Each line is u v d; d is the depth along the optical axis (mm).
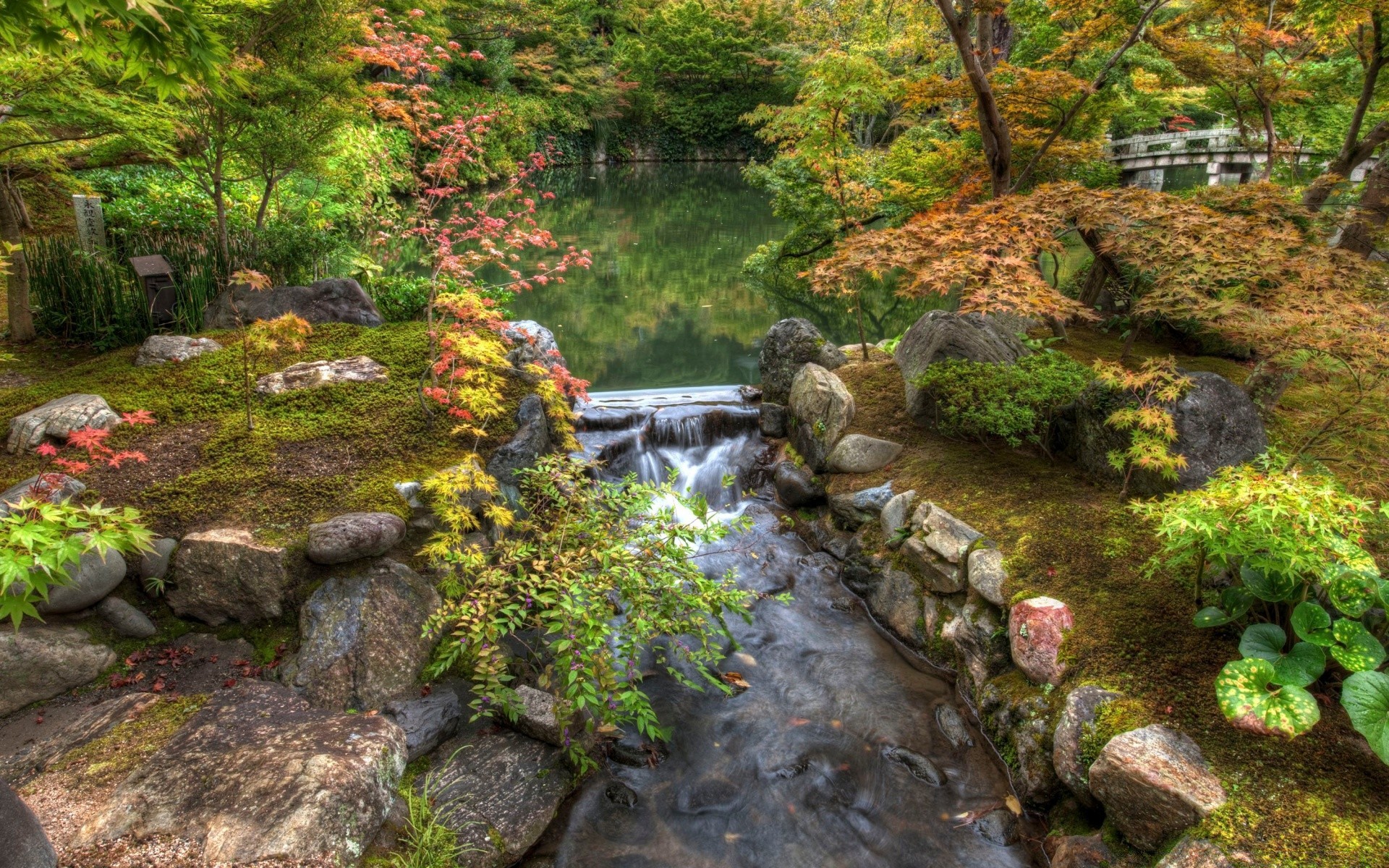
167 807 2795
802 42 29531
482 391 5074
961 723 3979
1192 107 21141
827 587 5281
